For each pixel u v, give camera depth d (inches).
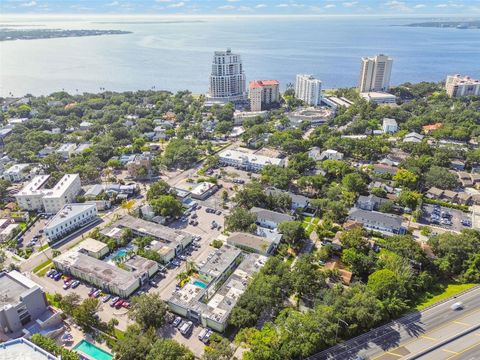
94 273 6766.7
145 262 7111.2
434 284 6766.7
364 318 5506.9
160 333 5703.7
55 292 6609.3
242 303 5802.2
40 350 4591.5
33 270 7219.5
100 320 5876.0
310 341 5123.0
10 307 5467.5
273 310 6058.1
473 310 6067.9
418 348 5344.5
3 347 4685.0
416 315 5989.2
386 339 5511.8
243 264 7042.3
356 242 7293.3
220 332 5679.1
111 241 7824.8
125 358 4869.6
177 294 6274.6
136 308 5703.7
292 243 7839.6
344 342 5457.7
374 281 6210.6
